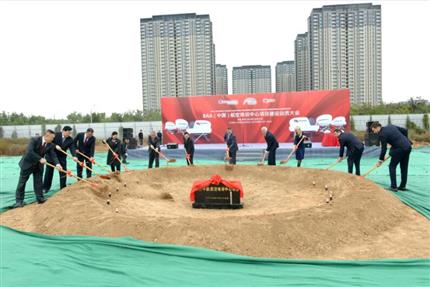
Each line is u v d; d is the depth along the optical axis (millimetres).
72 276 4621
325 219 6258
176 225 5863
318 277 4523
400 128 9656
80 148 11141
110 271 4746
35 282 4473
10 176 14078
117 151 12938
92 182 9008
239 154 18938
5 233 6387
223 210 8273
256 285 4309
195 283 4387
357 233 6258
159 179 11617
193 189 8594
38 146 8492
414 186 10234
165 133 21312
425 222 7074
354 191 7867
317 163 17125
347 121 19406
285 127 20062
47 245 5734
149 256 5191
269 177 11750
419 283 4328
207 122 20797
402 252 5566
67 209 6949
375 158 18500
